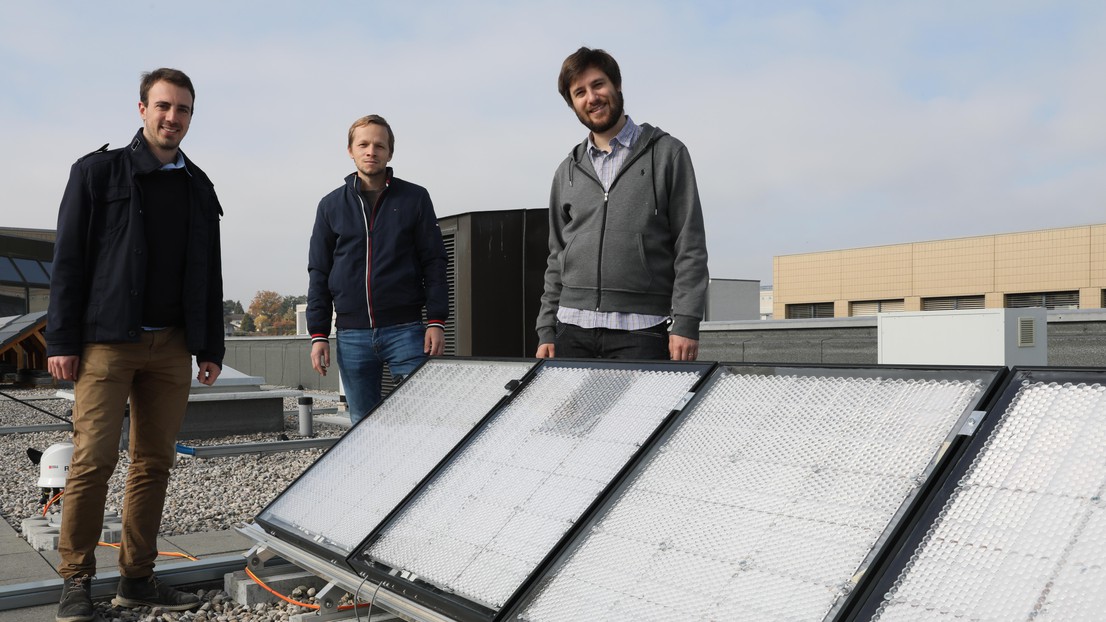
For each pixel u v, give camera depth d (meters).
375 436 3.85
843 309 49.53
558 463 2.83
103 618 3.79
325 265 5.16
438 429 3.56
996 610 1.60
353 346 5.05
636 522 2.34
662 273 3.94
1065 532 1.63
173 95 3.73
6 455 9.46
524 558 2.47
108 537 5.14
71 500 3.67
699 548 2.13
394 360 5.03
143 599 3.93
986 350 8.59
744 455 2.36
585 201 4.04
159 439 3.92
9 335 20.19
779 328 14.31
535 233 9.45
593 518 2.45
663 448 2.60
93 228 3.69
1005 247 43.41
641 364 3.11
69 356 3.64
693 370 2.90
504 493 2.83
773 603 1.88
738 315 32.94
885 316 9.48
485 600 2.39
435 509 2.96
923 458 1.99
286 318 125.00
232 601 4.05
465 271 9.52
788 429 2.36
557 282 4.38
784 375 2.60
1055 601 1.54
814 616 1.79
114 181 3.71
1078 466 1.73
